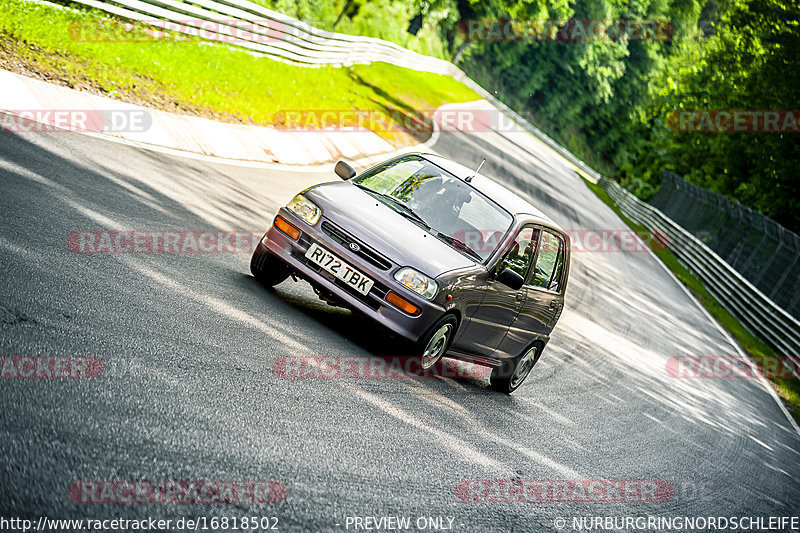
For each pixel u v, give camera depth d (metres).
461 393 10.62
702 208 51.31
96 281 8.35
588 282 27.27
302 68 36.19
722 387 19.83
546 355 15.50
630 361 18.23
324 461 6.60
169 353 7.28
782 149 61.22
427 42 98.19
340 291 9.66
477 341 10.89
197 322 8.36
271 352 8.43
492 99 92.19
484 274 10.36
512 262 11.03
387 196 10.90
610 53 121.62
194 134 19.61
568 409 12.45
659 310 27.97
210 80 24.83
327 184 10.78
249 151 21.30
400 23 79.12
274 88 29.09
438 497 6.98
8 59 17.02
